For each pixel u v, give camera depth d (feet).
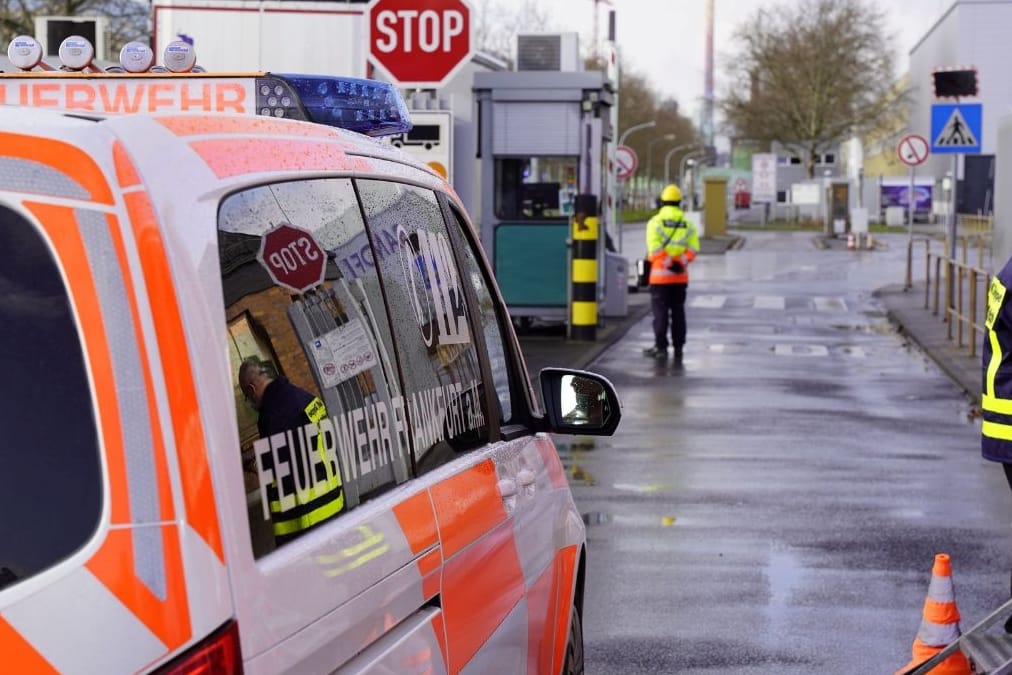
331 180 11.86
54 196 8.31
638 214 424.87
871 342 85.71
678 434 52.01
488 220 82.84
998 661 22.50
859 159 470.39
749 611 29.60
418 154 66.39
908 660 26.66
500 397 16.79
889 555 34.35
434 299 14.15
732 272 158.71
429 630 12.06
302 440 10.23
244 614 8.77
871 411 57.98
